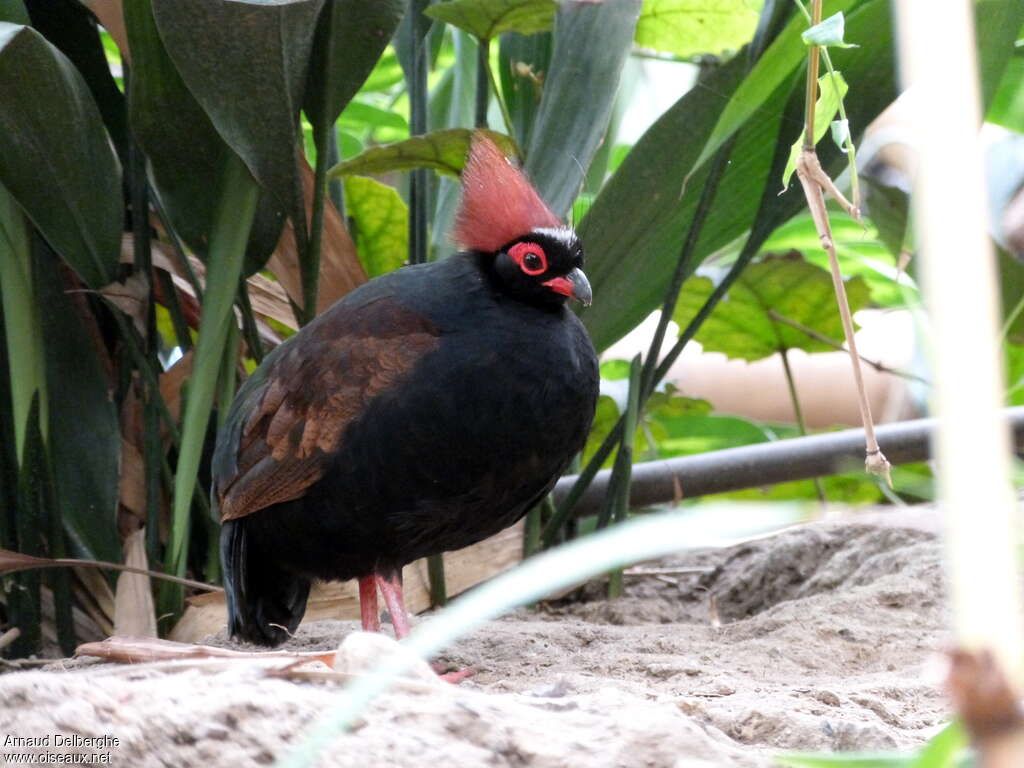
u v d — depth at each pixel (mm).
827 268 10461
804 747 4535
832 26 5148
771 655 6680
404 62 8141
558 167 7656
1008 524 1883
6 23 6398
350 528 6512
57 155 6914
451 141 7117
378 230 9328
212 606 7562
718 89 7492
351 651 4371
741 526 2361
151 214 8398
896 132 9070
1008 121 8703
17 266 7266
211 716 3900
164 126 6973
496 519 6695
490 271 6398
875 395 16375
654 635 7336
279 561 7016
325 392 6316
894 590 7602
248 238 7387
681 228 7910
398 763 3703
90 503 7898
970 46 2025
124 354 8148
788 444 8922
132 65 6781
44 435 7461
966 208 1963
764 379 16781
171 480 8156
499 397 6152
